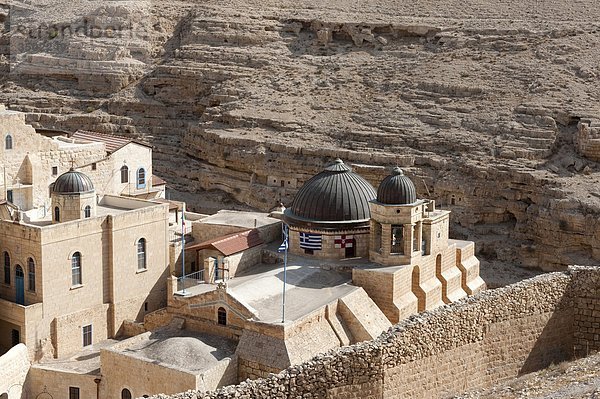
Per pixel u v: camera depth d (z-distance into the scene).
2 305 70.31
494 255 106.94
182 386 60.41
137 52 165.75
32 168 86.56
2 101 159.38
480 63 140.75
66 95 161.25
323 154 123.38
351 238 77.75
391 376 46.59
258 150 127.25
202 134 137.25
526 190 109.75
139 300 77.50
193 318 68.94
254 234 80.00
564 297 54.78
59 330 71.12
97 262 74.00
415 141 122.75
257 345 63.06
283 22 164.50
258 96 143.88
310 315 65.44
